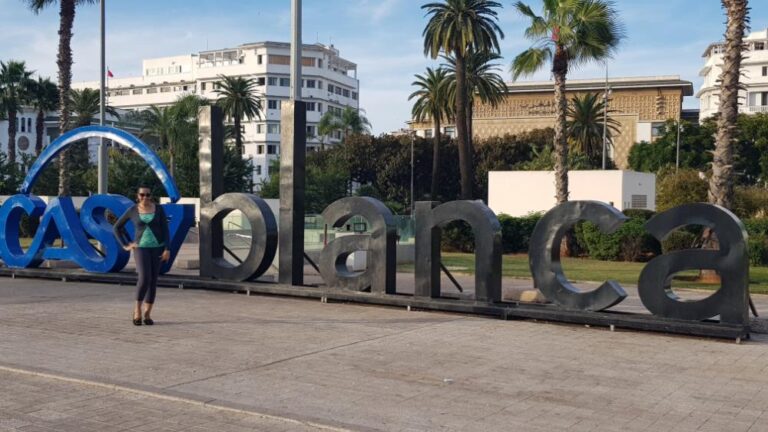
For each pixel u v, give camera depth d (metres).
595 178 36.22
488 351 8.62
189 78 111.88
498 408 6.22
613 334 9.85
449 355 8.36
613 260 27.00
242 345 8.80
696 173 31.67
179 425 5.71
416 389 6.82
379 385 6.96
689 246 24.88
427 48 40.66
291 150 13.15
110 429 5.58
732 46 18.27
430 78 53.75
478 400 6.47
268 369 7.55
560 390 6.85
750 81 90.38
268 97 101.25
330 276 12.73
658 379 7.34
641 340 9.43
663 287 9.89
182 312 11.39
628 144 82.00
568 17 26.67
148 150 14.91
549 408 6.24
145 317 10.17
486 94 49.03
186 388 6.77
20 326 10.02
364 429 5.58
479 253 11.33
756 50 91.56
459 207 11.47
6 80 59.22
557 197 28.80
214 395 6.54
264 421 5.83
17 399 6.42
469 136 49.28
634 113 82.00
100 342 8.92
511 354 8.47
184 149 57.28
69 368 7.52
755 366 7.98
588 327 10.36
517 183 38.25
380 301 12.03
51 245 16.61
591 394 6.71
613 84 86.19
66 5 30.92
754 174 62.97
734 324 9.40
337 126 90.31
